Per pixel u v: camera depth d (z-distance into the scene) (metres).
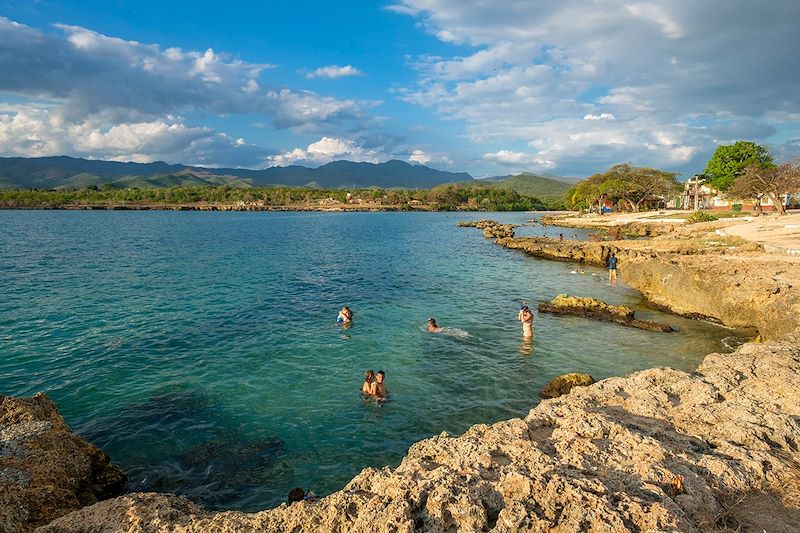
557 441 7.62
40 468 8.30
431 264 43.53
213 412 13.25
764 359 11.78
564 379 14.84
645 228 68.88
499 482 6.20
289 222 119.38
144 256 45.81
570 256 47.03
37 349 17.95
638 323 22.59
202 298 27.30
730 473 6.77
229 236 72.81
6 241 57.41
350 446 11.63
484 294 29.73
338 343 19.42
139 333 20.23
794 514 6.08
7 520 6.84
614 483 6.28
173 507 7.16
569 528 5.20
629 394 10.16
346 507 5.95
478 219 139.00
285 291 29.89
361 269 40.00
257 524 6.04
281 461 10.97
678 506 5.82
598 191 116.69
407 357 17.89
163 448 11.39
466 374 16.31
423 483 6.16
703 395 9.80
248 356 17.70
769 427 8.41
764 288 21.03
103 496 9.45
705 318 24.11
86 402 13.71
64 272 35.38
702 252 36.50
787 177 59.66
